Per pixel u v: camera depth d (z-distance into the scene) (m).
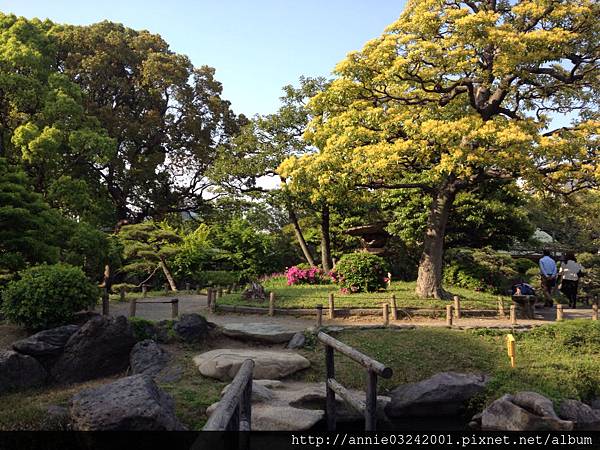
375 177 14.20
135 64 28.12
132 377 6.50
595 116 14.70
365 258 17.27
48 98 19.33
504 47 12.15
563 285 18.31
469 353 10.52
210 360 9.52
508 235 19.34
